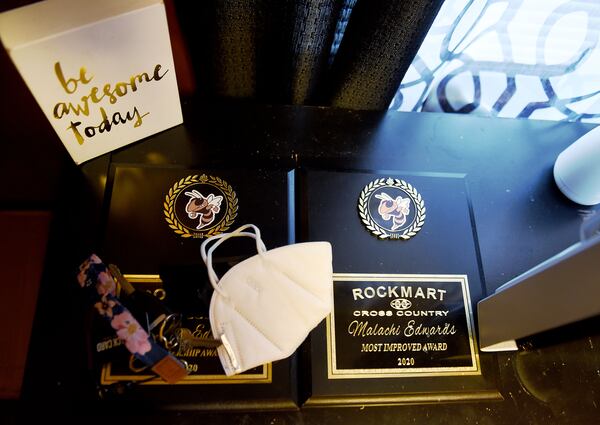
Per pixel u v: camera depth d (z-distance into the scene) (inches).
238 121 28.1
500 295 22.7
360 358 23.2
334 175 26.9
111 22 18.8
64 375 21.7
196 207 25.0
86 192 25.0
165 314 19.5
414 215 26.6
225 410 21.8
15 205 26.0
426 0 21.2
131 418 21.4
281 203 25.8
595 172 26.6
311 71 26.7
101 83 21.3
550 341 24.4
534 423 23.6
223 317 20.3
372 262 25.2
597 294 16.8
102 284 17.1
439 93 32.2
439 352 23.9
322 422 22.3
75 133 23.1
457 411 23.5
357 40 24.1
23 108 20.8
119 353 20.5
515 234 27.8
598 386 24.6
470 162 29.4
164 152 26.7
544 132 31.1
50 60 18.7
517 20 27.3
